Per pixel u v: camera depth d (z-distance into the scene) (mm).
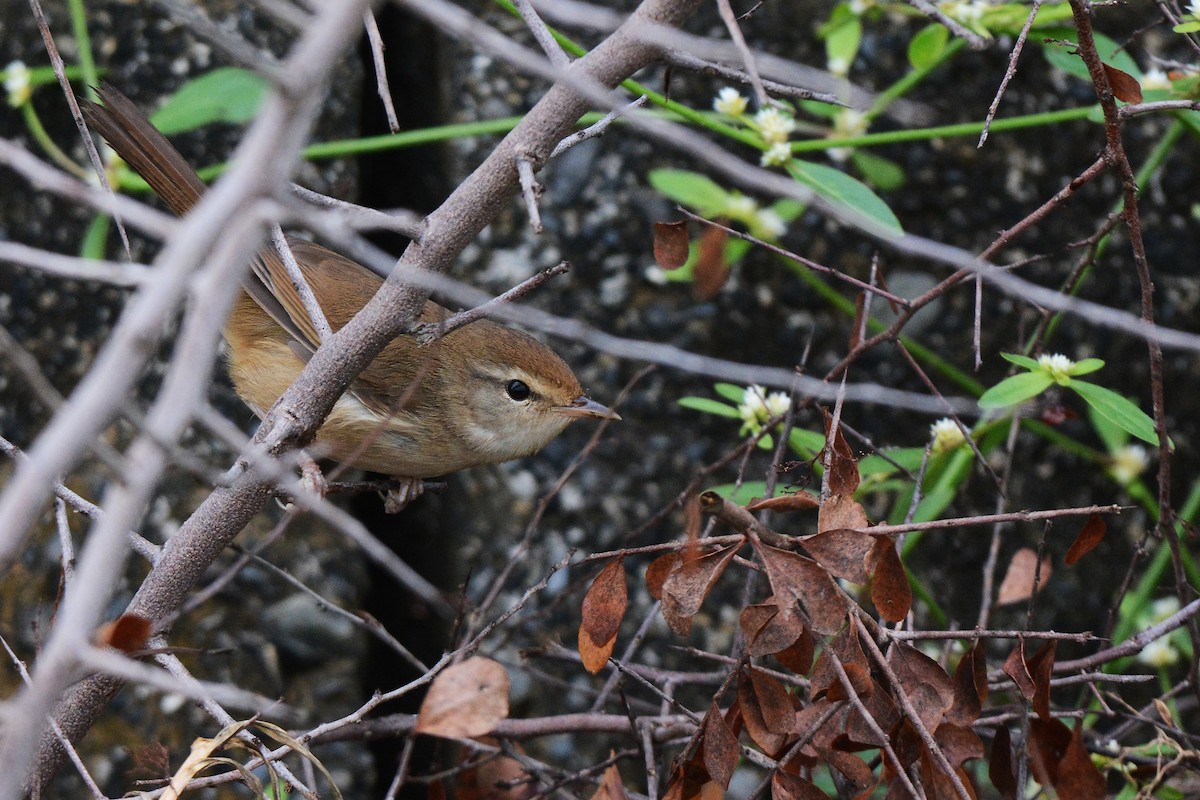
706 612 8398
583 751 8172
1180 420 8852
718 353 8664
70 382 8359
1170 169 8906
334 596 8297
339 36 2666
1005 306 8711
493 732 6336
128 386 2457
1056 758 5562
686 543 4801
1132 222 5398
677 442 8609
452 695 4371
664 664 8305
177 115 7133
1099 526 5234
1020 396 5770
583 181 8633
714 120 7285
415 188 8617
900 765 4758
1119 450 7922
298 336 7250
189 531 4965
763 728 5039
